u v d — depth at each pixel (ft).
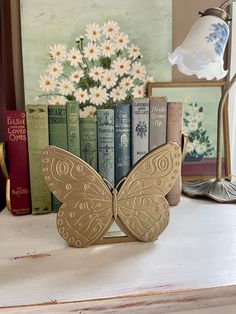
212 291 0.93
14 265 1.06
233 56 1.96
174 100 1.93
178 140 1.57
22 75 1.78
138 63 1.87
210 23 1.48
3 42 1.75
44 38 1.75
